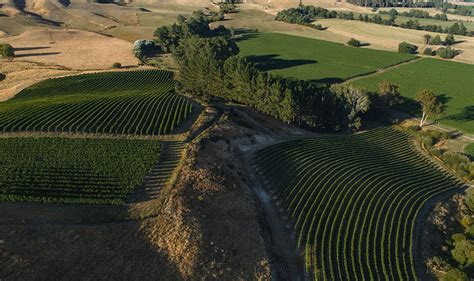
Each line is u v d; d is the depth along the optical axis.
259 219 54.09
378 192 63.41
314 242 51.28
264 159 71.19
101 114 78.12
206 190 55.44
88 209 50.12
